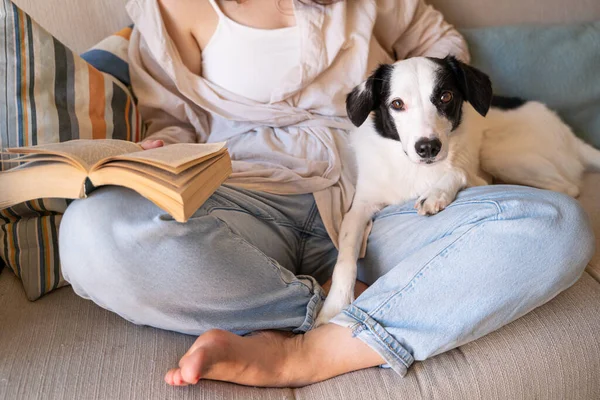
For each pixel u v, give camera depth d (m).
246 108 1.62
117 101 1.59
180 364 1.05
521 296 1.17
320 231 1.50
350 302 1.29
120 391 1.10
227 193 1.33
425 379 1.15
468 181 1.50
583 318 1.26
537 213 1.17
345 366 1.18
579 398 1.23
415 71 1.43
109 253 1.09
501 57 1.98
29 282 1.35
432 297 1.17
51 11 1.80
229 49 1.64
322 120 1.63
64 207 1.42
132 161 1.06
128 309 1.18
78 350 1.19
